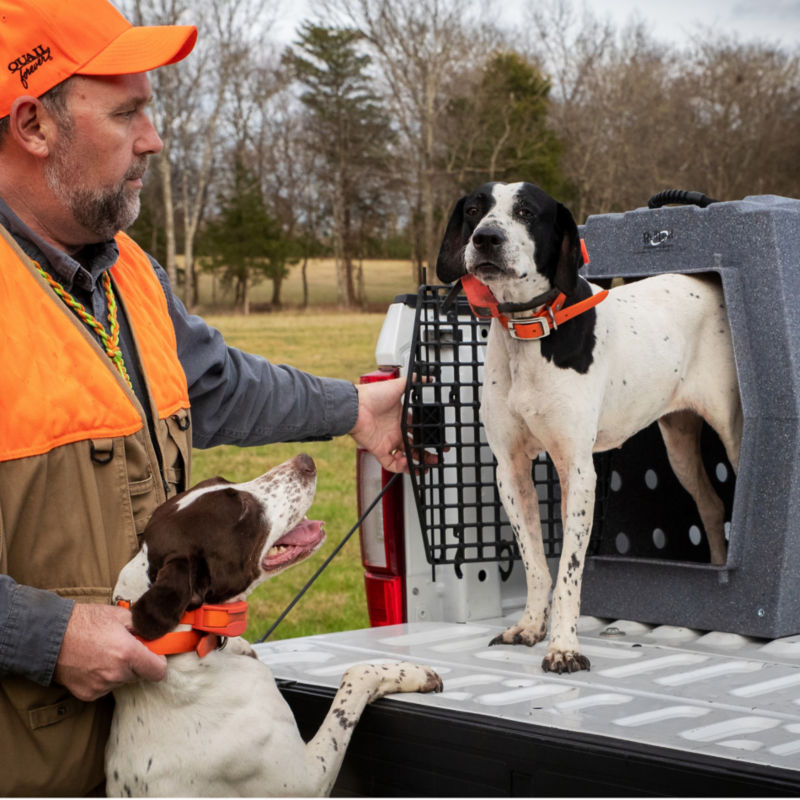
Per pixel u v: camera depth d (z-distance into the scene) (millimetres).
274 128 59594
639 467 3398
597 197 44688
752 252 2861
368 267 70188
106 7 2311
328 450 11484
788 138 37875
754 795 1637
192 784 2072
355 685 2229
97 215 2336
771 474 2785
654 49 45344
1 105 2240
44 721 2107
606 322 2826
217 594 2178
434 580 3064
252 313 56031
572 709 2107
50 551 2129
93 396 2180
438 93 47094
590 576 3109
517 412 2768
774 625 2738
